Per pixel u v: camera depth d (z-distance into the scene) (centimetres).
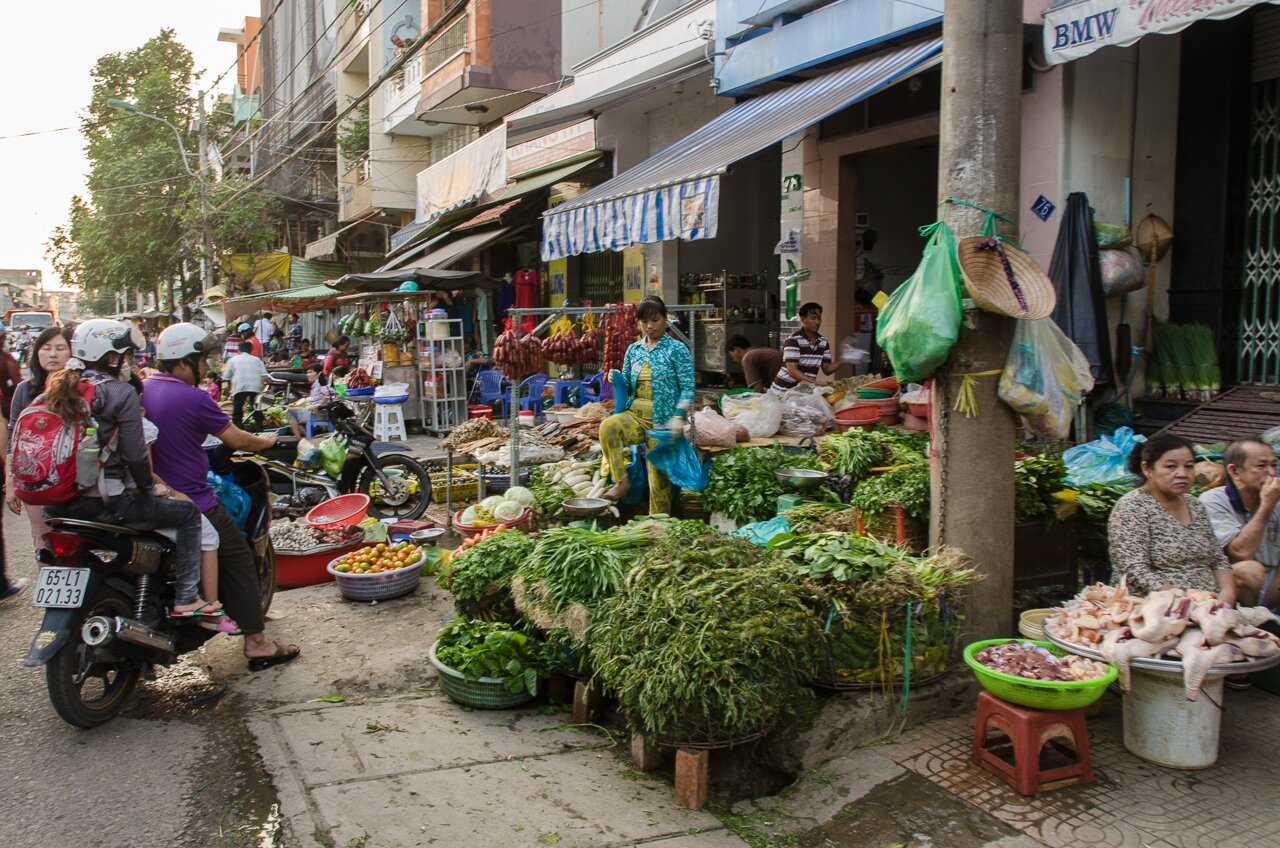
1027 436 664
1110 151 690
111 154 3419
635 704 340
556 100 1439
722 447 693
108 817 326
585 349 680
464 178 1555
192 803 336
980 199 392
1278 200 675
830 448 645
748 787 352
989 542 410
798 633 342
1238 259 698
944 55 401
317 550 615
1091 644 352
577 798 336
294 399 1599
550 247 977
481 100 1819
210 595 443
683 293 1315
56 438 385
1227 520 434
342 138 2622
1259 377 688
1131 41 565
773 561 386
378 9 2319
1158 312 723
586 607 397
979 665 341
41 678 460
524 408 1244
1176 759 342
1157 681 341
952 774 345
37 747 382
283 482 818
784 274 1025
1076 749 334
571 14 1772
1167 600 342
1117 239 672
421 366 1416
